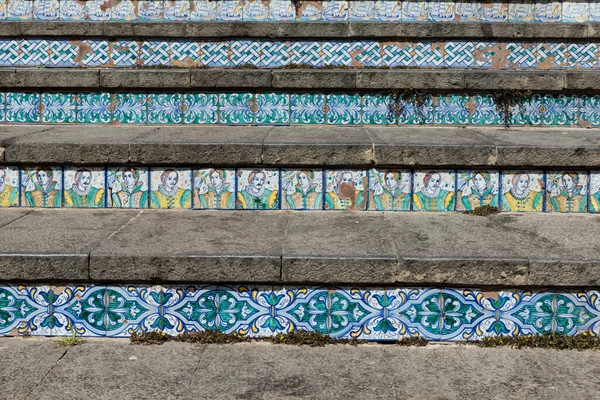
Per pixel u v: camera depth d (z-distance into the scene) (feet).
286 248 12.34
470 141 16.22
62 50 22.59
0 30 22.45
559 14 24.03
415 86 19.67
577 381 10.41
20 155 15.53
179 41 22.62
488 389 10.15
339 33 22.41
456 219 14.84
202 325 12.03
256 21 23.44
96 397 9.86
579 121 19.81
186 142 15.61
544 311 11.86
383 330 11.96
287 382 10.36
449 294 11.87
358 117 20.01
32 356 11.23
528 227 14.07
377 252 12.11
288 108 20.01
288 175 15.61
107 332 12.05
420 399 9.85
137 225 14.14
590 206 15.47
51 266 11.84
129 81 19.72
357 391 10.08
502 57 22.45
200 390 10.09
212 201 15.71
